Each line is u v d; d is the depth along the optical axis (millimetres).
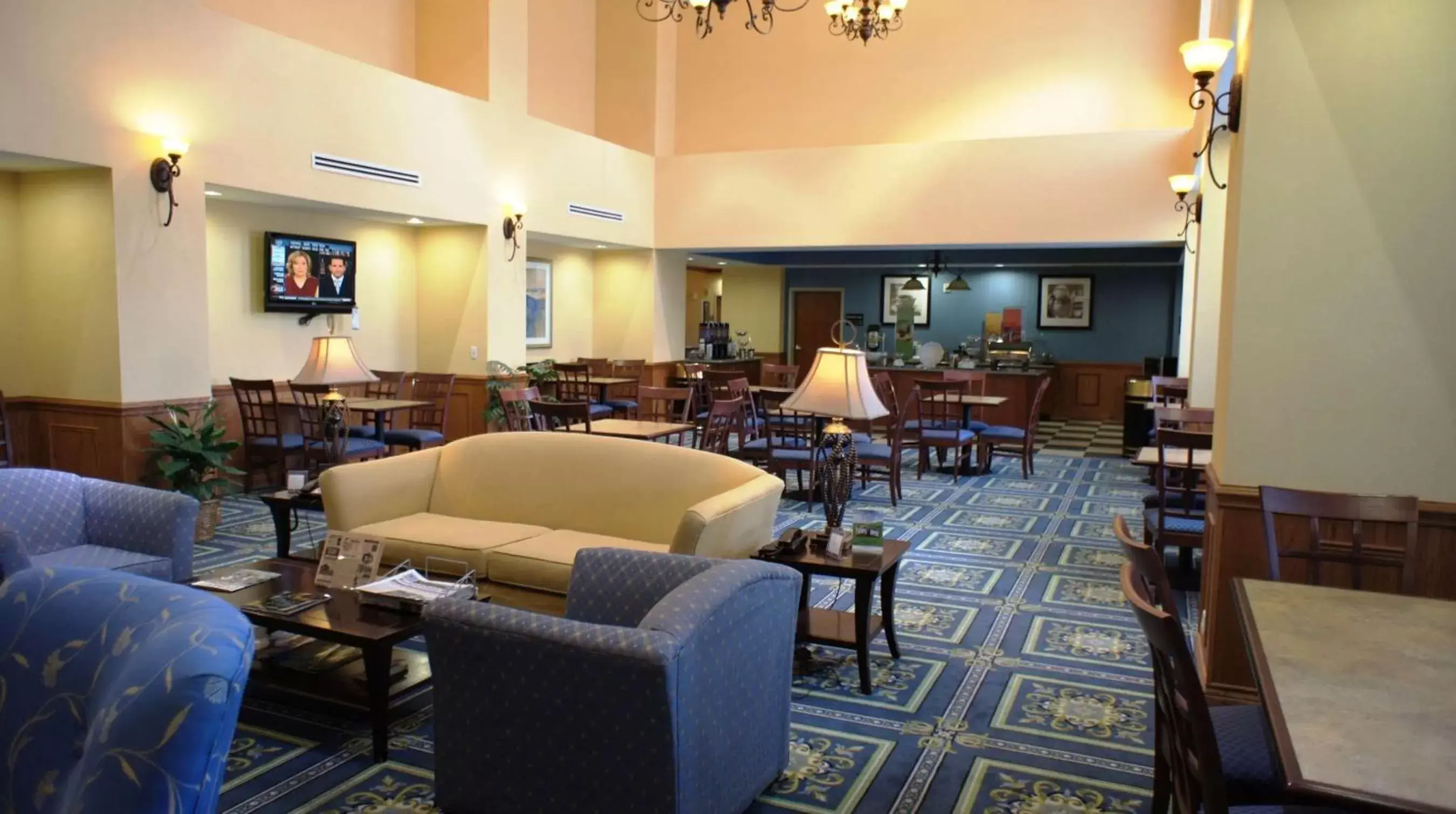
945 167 9789
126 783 1280
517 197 9203
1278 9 3150
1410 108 3062
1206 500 3861
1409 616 2182
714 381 9805
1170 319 13445
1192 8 9742
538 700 2268
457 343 9156
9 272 6098
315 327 8227
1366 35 3084
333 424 6000
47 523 3859
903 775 2861
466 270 9039
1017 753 3010
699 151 11688
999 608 4566
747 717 2531
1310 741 1521
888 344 15047
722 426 6625
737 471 4043
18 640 1594
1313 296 3172
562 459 4379
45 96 5355
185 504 3846
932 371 11414
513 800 2355
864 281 15125
